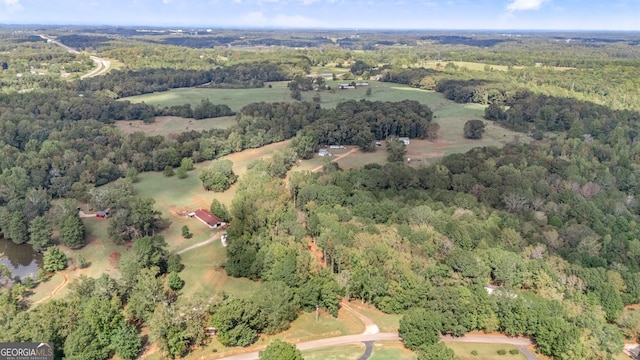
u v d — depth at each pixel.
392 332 108.25
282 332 107.94
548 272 121.75
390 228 136.75
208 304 107.69
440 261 125.19
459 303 107.19
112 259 140.00
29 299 118.62
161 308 102.50
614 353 98.50
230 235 139.62
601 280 119.38
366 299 120.44
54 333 95.75
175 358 98.19
